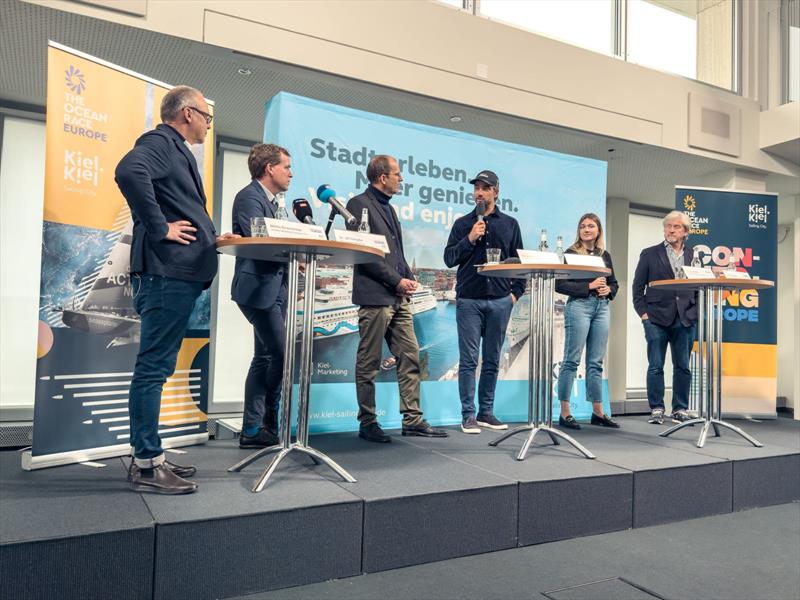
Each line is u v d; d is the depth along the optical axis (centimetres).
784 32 585
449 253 346
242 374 506
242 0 355
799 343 682
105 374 268
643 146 513
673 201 697
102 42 347
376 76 396
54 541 158
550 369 303
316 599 180
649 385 420
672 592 195
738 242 527
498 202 417
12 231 431
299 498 201
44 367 247
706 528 265
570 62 473
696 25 564
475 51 434
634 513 260
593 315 388
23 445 375
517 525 232
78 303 259
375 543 203
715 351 396
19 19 320
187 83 402
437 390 387
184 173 209
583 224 381
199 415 308
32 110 434
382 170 307
